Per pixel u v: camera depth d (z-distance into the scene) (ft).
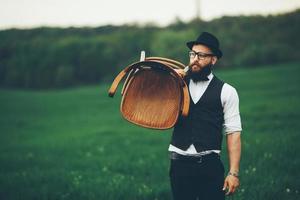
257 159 37.17
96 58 209.05
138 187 32.42
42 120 98.63
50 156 54.70
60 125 88.99
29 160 51.80
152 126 18.83
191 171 18.47
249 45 189.06
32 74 214.90
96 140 65.10
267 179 30.63
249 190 27.94
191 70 18.63
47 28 234.17
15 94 163.53
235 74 148.15
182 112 18.01
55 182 36.52
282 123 57.31
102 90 154.81
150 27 219.20
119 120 88.28
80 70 210.59
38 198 30.99
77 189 32.89
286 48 181.78
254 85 115.34
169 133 65.46
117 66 208.23
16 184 36.42
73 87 206.18
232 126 18.40
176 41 198.18
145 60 19.21
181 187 18.76
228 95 18.44
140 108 19.35
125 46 208.85
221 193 18.60
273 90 101.81
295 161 35.55
